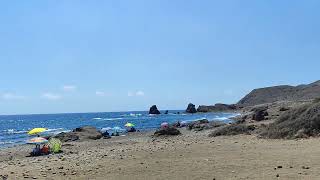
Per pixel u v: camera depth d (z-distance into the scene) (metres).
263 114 61.50
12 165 26.91
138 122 126.69
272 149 26.69
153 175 19.22
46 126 130.25
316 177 16.56
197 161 23.08
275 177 17.03
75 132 59.97
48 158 31.23
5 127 134.00
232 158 23.50
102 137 59.62
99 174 20.20
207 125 66.38
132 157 26.52
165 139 46.00
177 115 188.25
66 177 19.69
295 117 35.44
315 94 185.75
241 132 41.34
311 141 29.50
